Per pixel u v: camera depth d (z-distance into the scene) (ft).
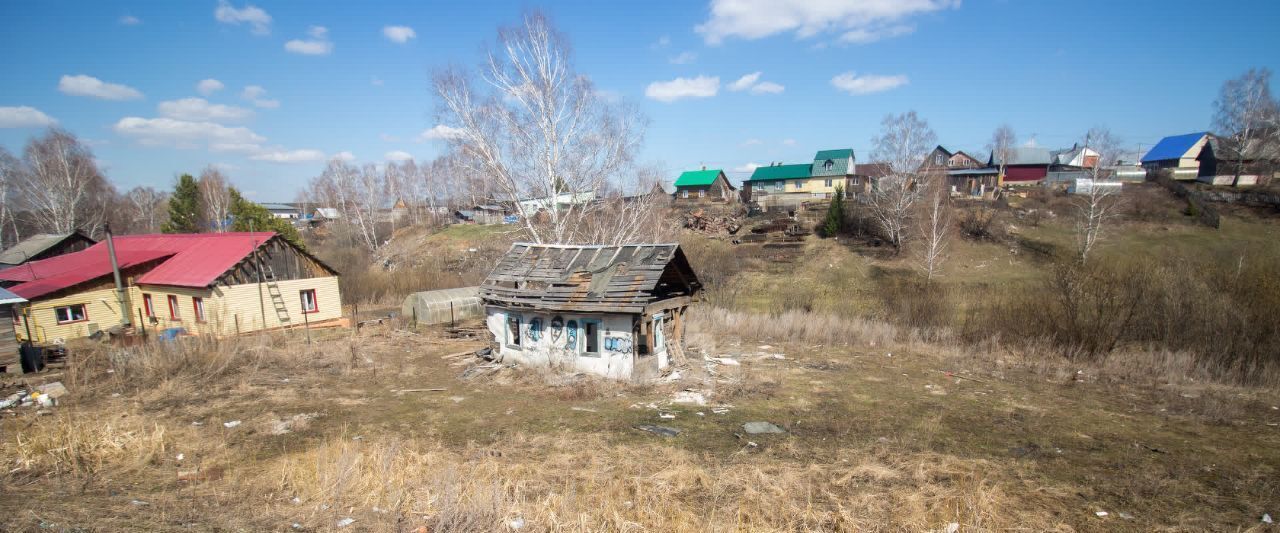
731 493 28.73
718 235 161.38
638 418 41.75
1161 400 48.75
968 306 87.86
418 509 25.49
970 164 228.43
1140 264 81.82
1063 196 161.89
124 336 68.69
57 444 31.78
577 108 78.54
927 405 46.50
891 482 30.37
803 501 27.81
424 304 89.30
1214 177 178.60
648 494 27.89
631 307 49.57
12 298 52.13
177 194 169.58
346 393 48.65
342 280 118.01
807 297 106.42
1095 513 27.20
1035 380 55.88
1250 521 26.48
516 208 82.79
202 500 26.12
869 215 153.28
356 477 28.60
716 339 75.25
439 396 47.83
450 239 190.29
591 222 86.38
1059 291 73.36
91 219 176.65
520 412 43.19
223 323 76.18
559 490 28.58
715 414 43.21
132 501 25.53
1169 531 25.49
